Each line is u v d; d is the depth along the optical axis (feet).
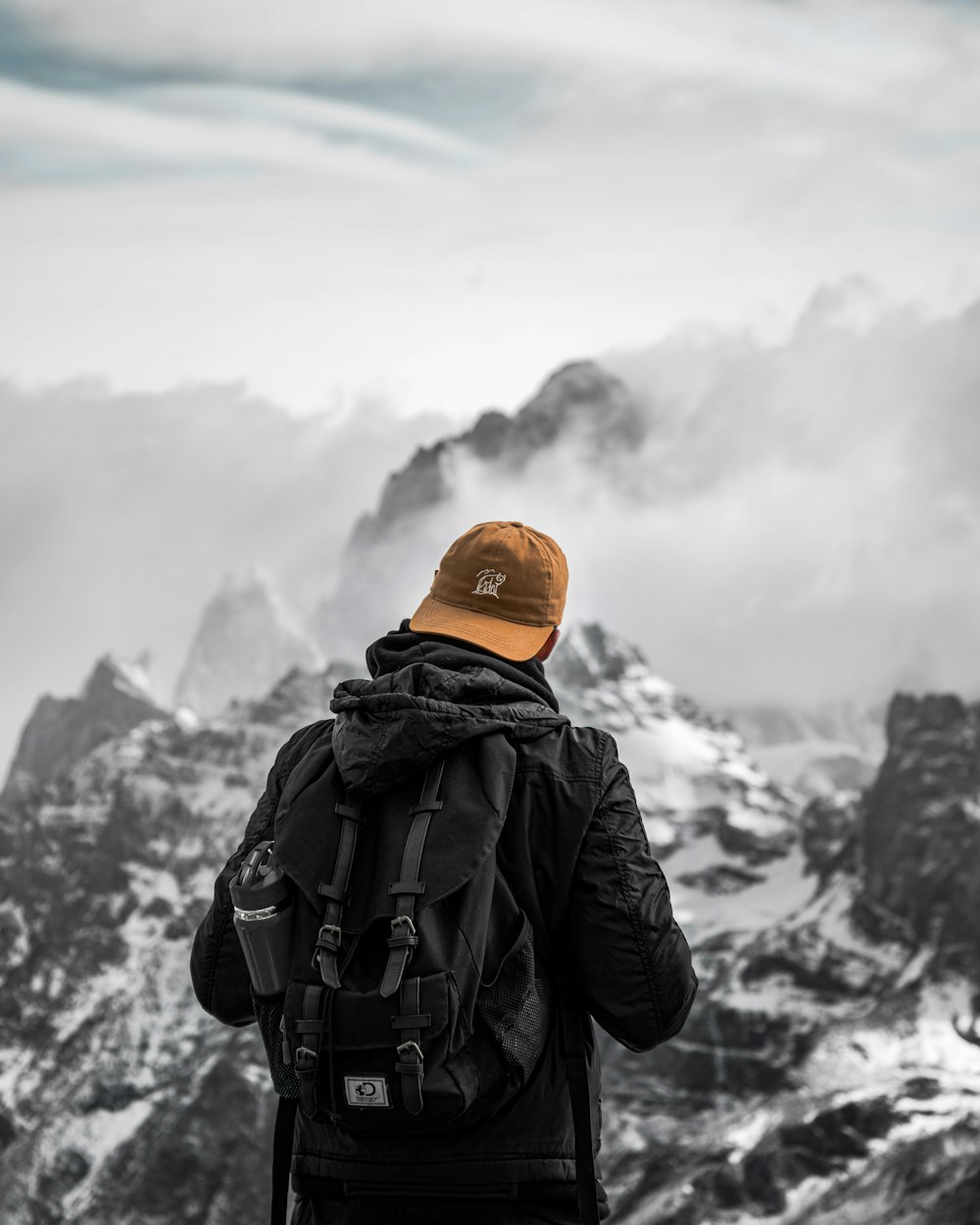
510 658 19.30
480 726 17.78
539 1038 17.17
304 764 18.51
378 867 17.21
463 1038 16.43
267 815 19.11
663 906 17.81
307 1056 16.56
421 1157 16.93
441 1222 16.93
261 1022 17.74
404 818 17.46
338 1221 17.29
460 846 17.02
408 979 16.38
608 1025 17.85
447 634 19.49
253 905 17.42
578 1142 17.20
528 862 17.58
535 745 18.21
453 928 16.74
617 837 17.79
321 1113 16.94
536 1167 17.01
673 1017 17.67
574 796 17.83
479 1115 16.88
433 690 18.35
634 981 17.40
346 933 16.96
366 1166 17.08
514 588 19.65
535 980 17.40
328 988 16.65
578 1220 17.46
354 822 17.57
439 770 17.70
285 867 17.43
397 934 16.53
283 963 17.44
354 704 18.26
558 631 20.17
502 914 17.29
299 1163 17.90
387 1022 16.21
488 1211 16.93
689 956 18.01
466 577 19.83
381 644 19.89
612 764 18.30
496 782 17.52
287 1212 19.48
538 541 20.10
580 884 17.63
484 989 17.03
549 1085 17.37
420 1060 16.07
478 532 20.21
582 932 17.60
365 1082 16.29
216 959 18.93
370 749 17.58
